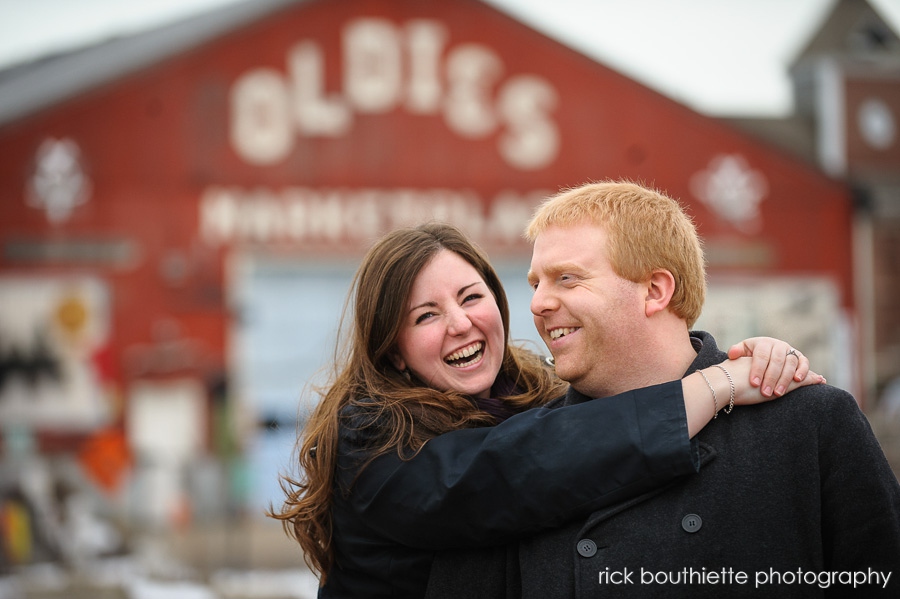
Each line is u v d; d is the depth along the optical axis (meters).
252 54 16.78
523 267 17.48
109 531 12.94
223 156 16.59
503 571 2.35
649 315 2.31
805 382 2.25
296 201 16.81
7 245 15.83
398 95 17.25
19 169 15.92
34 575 10.34
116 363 15.90
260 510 14.85
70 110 16.08
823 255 18.47
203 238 16.42
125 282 16.06
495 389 2.80
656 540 2.16
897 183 18.97
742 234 18.23
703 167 18.20
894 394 18.31
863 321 18.48
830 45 22.27
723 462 2.19
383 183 17.11
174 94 16.47
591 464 2.20
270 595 8.59
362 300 2.65
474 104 17.50
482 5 17.56
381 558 2.46
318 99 16.98
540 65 17.73
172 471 14.74
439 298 2.61
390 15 17.28
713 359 2.34
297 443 2.76
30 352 15.74
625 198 2.35
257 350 16.34
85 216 16.05
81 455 15.23
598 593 2.15
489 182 17.47
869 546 2.14
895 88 20.61
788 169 18.42
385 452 2.44
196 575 9.95
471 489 2.27
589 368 2.34
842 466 2.17
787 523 2.15
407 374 2.69
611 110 17.94
